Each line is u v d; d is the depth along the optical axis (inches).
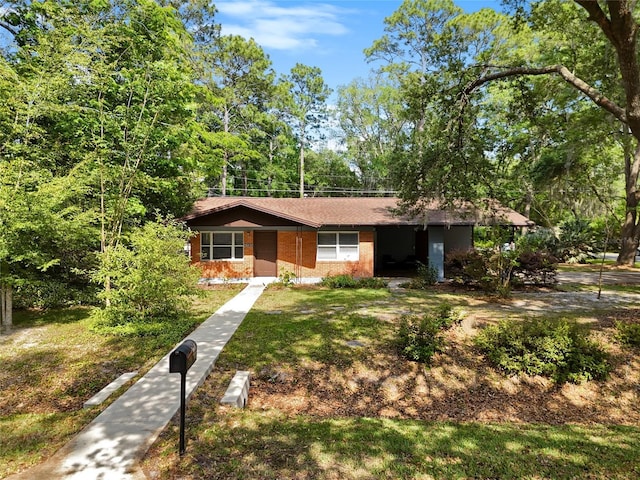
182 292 394.9
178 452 161.6
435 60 446.0
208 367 270.4
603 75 498.3
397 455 166.4
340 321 405.4
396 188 510.6
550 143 746.8
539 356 308.5
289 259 698.8
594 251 1026.1
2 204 332.2
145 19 509.4
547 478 149.9
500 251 572.7
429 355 312.3
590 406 274.5
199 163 654.5
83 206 451.2
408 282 657.0
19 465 153.4
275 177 1497.3
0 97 381.7
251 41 1242.6
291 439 178.7
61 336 353.1
